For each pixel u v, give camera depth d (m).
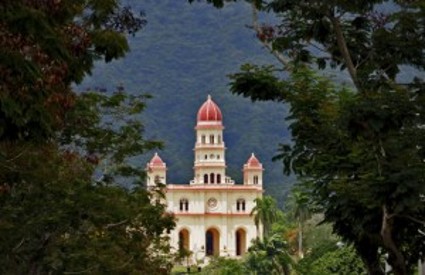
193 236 192.38
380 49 30.89
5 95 19.08
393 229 28.78
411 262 29.77
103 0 25.56
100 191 40.50
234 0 31.64
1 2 19.42
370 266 30.77
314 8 30.33
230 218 193.38
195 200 194.25
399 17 29.83
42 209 37.56
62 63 21.38
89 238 41.31
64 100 22.42
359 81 30.34
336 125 28.36
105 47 25.08
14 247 38.59
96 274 41.75
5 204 36.28
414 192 26.08
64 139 39.25
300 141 30.38
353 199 27.45
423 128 27.89
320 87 30.73
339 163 28.52
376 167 26.86
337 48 32.16
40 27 20.08
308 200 30.84
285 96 31.23
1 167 27.75
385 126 27.31
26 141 20.97
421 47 30.47
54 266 39.62
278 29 31.94
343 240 30.84
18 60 19.31
